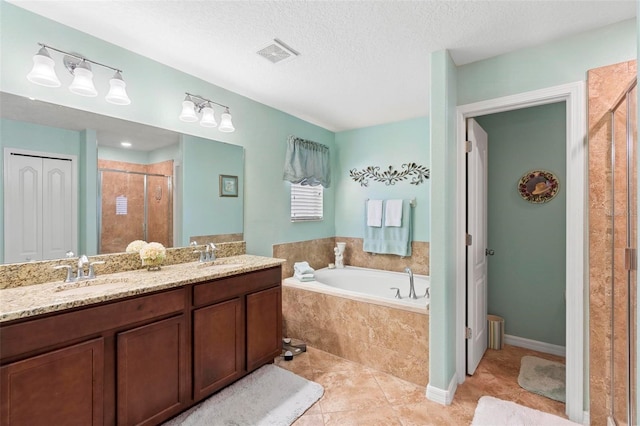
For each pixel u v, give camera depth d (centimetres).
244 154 288
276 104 311
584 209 179
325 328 273
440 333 200
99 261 190
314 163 365
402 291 330
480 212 257
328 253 401
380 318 240
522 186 286
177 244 236
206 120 241
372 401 201
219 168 265
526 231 285
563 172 268
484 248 273
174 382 174
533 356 267
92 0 157
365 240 377
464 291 226
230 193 274
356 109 324
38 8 163
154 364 164
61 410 131
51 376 128
